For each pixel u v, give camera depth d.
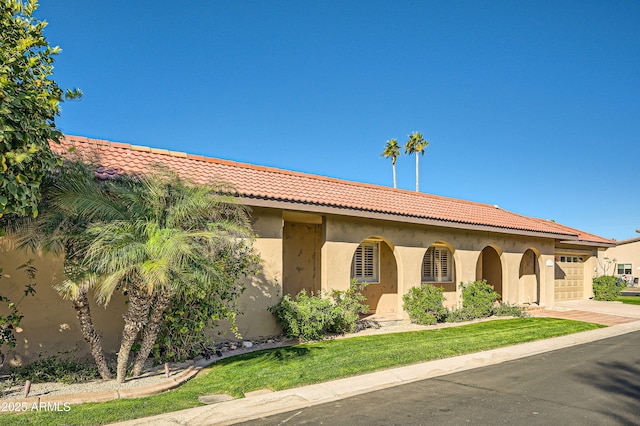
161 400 7.16
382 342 12.16
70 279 7.50
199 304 9.48
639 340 13.53
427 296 15.62
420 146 58.88
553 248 22.23
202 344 10.44
